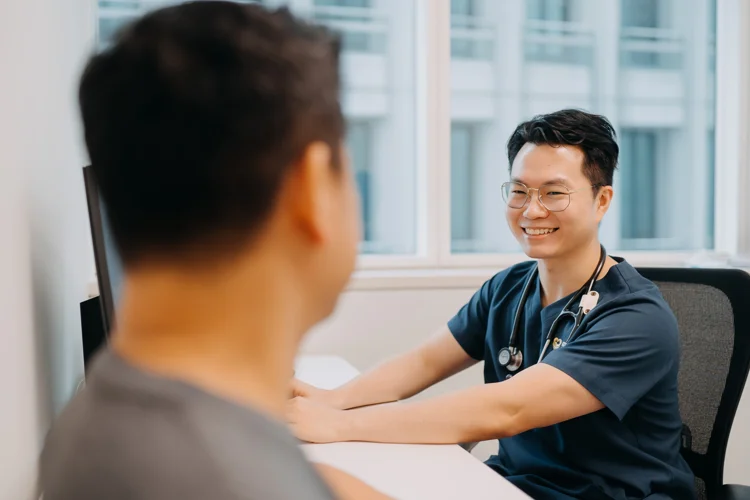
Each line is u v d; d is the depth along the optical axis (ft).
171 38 1.22
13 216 2.85
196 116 1.18
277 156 1.23
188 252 1.23
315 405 4.25
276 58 1.23
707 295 5.06
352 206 1.42
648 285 4.63
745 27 9.08
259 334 1.27
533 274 5.13
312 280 1.36
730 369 4.82
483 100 8.61
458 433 4.10
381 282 7.64
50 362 3.59
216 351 1.24
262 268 1.27
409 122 8.50
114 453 1.09
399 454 3.92
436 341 5.53
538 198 4.66
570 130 4.67
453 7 8.47
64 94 4.54
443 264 8.41
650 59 9.05
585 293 4.67
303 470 1.16
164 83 1.19
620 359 4.25
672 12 9.07
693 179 9.30
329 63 1.32
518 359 4.96
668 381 4.47
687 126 9.23
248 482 1.06
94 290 6.12
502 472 4.85
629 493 4.34
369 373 5.33
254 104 1.20
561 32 8.76
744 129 9.14
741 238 9.20
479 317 5.45
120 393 1.16
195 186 1.20
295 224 1.29
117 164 1.22
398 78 8.44
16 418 2.83
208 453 1.07
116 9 7.63
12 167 2.86
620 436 4.39
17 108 3.01
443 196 8.39
